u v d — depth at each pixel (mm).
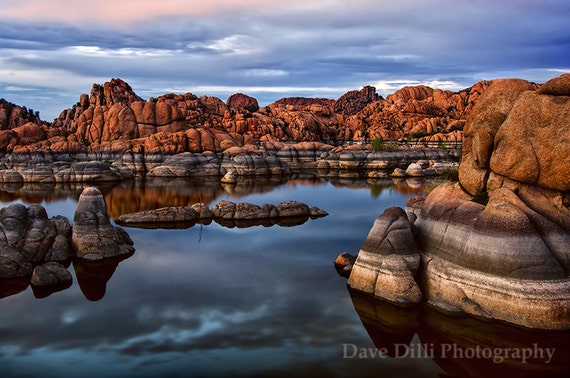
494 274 16781
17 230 25297
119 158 89938
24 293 21062
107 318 18250
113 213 42406
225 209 40500
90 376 13898
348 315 18297
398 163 99625
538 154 17906
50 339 16406
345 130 156375
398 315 18047
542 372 13898
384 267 19625
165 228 35875
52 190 60562
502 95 20047
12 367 14438
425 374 13961
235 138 111250
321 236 32938
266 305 19547
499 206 17406
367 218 39875
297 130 140500
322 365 14523
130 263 26078
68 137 103062
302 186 65188
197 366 14453
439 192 21922
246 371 14148
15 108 119062
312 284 22188
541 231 17250
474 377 13734
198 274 24000
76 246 26766
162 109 107000
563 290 15883
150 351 15477
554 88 17734
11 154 87000
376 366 14438
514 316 16062
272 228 35844
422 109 167250
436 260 19203
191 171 82000
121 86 127125
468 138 21219
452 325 17000
